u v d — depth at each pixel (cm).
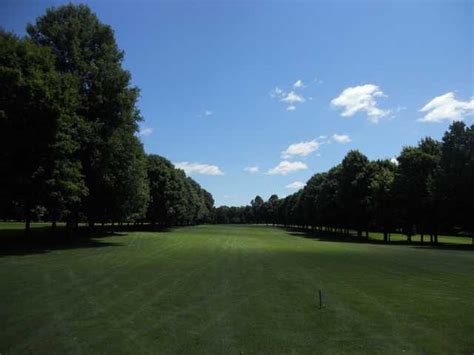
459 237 8319
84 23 4047
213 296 1449
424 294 1530
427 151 6450
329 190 8681
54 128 2922
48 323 1074
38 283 1666
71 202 3519
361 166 7419
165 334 987
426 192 5953
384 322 1112
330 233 9681
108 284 1664
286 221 15838
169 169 9369
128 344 912
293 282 1805
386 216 6328
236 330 1027
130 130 4222
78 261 2447
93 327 1041
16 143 2789
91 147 3669
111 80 3866
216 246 4241
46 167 3036
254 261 2717
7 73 2705
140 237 5419
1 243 3512
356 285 1736
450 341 949
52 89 2894
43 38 3869
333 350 882
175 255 3020
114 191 4419
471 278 1967
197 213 14212
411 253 3566
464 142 5116
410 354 862
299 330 1030
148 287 1608
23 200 3197
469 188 4991
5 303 1299
